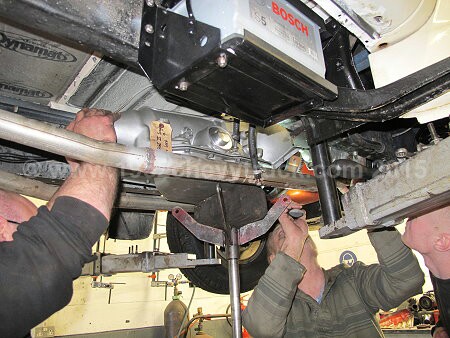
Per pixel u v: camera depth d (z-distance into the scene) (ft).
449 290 3.90
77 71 2.76
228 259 3.82
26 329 1.68
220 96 2.17
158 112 3.21
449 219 3.61
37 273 1.60
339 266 5.30
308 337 4.27
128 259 5.10
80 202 1.95
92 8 1.94
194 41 1.85
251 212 3.64
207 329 13.00
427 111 2.69
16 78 2.76
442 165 1.98
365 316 4.37
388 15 2.28
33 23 1.83
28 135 1.85
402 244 4.40
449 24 2.41
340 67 2.68
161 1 2.23
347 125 2.78
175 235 5.60
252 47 1.76
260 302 3.96
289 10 2.23
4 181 2.96
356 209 2.57
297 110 2.34
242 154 3.40
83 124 2.48
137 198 4.18
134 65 2.23
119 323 11.91
